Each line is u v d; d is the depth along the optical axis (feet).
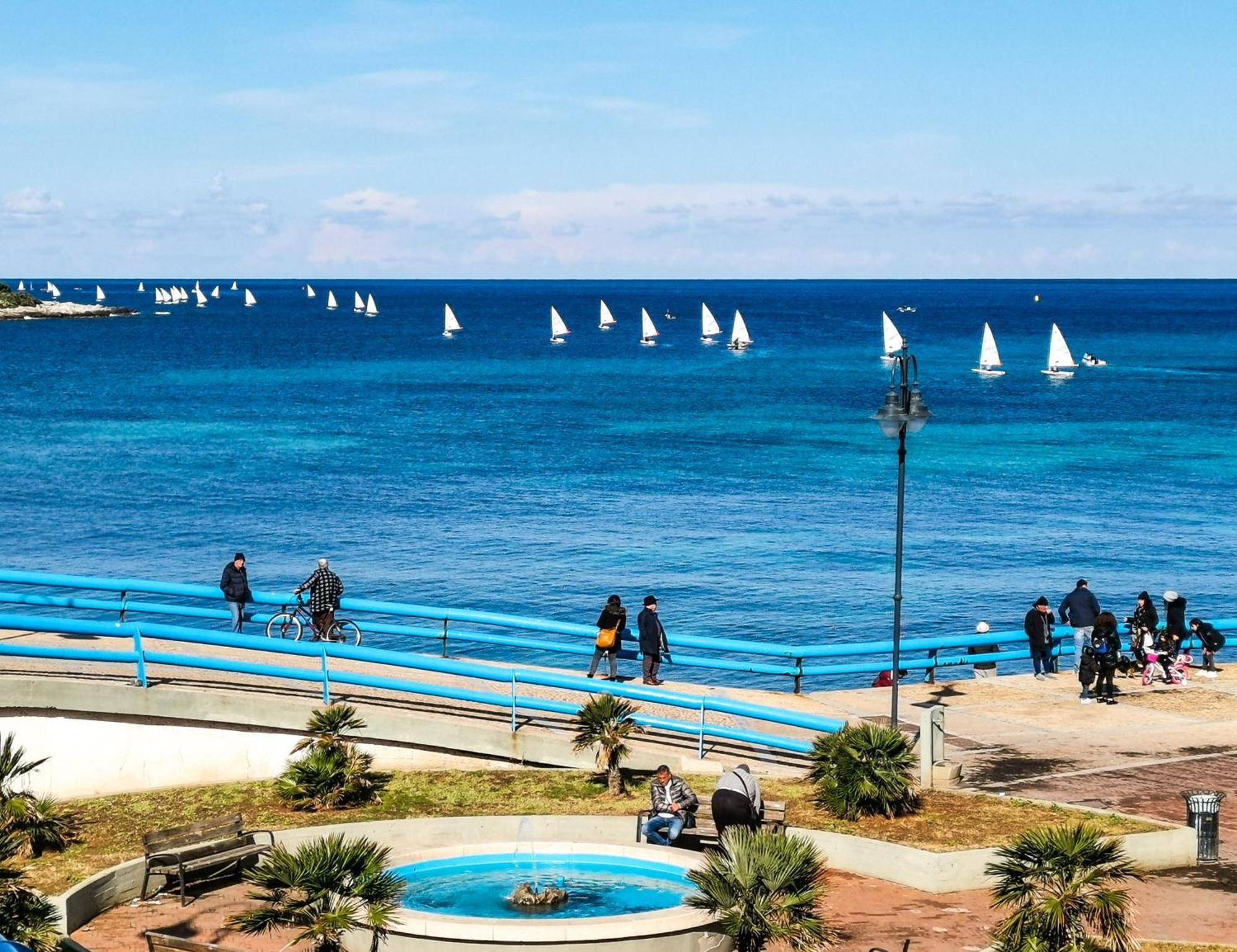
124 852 56.54
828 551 179.52
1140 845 55.26
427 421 341.41
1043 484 243.19
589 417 353.92
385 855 48.55
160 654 65.92
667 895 51.78
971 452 288.30
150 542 181.06
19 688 63.72
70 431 312.50
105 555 172.55
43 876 53.62
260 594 81.76
